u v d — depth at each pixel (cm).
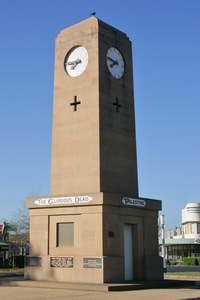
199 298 2686
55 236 3491
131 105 3809
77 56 3716
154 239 3697
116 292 2944
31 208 3638
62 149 3625
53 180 3622
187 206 12225
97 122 3488
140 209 3612
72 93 3675
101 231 3262
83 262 3297
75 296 2689
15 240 8344
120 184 3569
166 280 3588
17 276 4303
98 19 3688
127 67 3853
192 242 10869
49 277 3441
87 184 3447
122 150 3644
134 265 3553
